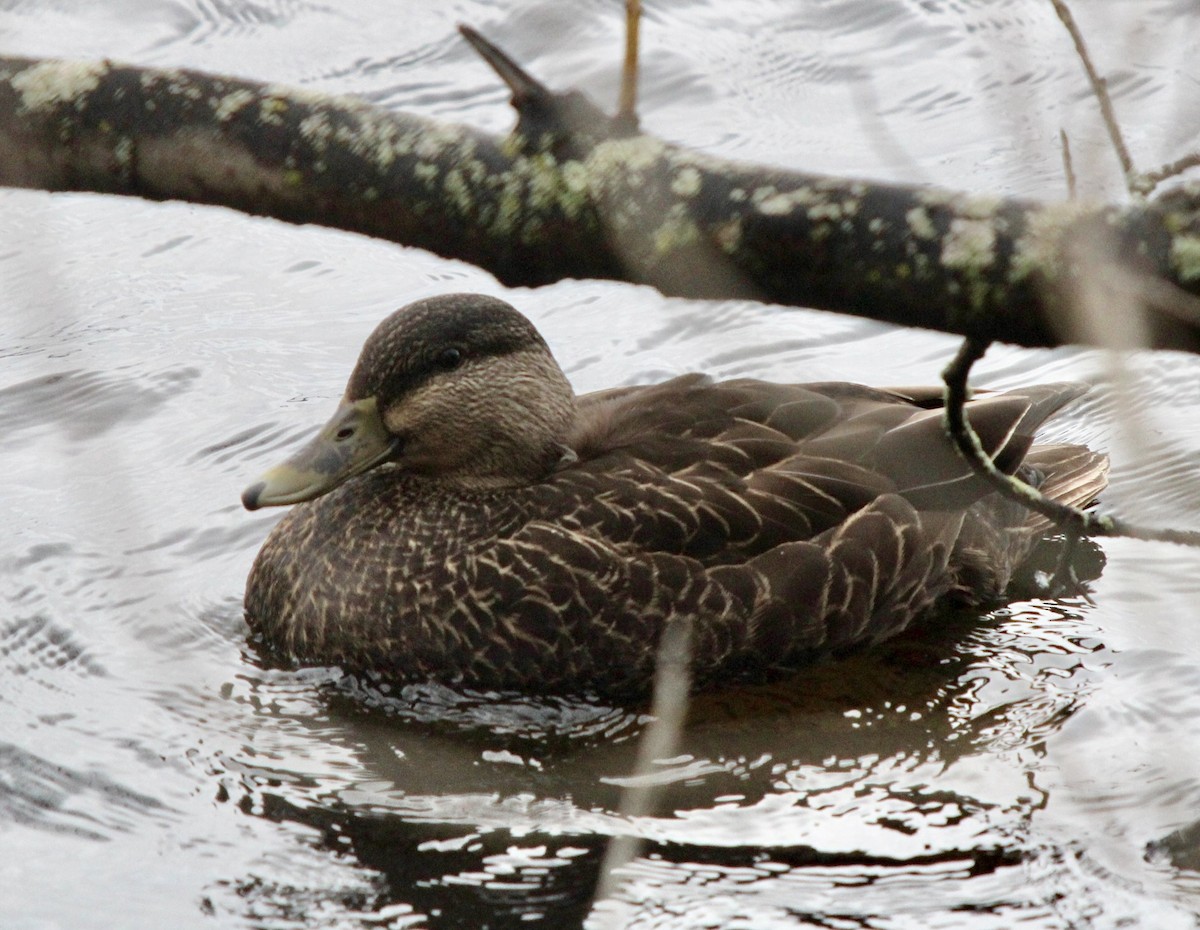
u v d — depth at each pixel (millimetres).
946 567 11586
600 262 5207
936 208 4871
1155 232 4680
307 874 8953
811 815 9539
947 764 10039
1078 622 11648
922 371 14961
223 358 15312
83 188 5371
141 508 13211
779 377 14828
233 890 8789
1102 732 10281
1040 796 9625
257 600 11812
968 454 8117
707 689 11023
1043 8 19781
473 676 11000
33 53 19406
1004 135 17469
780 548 11000
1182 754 9945
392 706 10891
